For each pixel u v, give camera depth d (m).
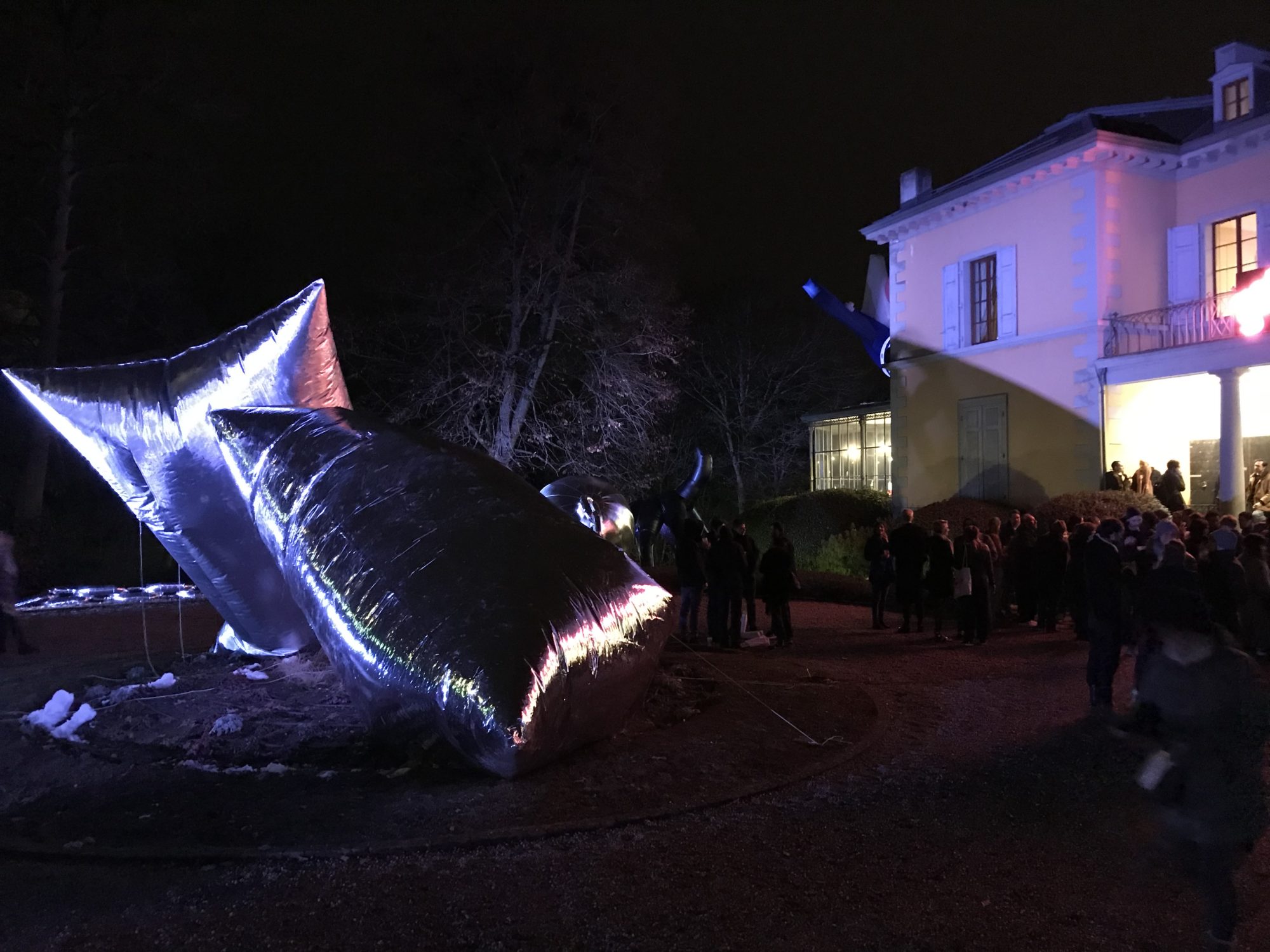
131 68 21.27
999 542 14.03
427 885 4.29
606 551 6.52
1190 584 3.60
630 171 23.02
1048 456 18.25
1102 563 7.57
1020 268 18.88
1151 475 16.84
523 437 24.03
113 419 8.09
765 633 12.82
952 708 7.95
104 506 23.94
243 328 8.23
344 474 6.65
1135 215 17.50
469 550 5.95
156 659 10.39
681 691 8.17
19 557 18.91
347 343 23.44
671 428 34.91
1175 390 17.83
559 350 24.64
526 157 23.03
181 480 8.12
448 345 22.69
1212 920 3.43
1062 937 3.80
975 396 19.97
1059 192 17.98
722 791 5.54
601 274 23.19
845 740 6.77
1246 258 16.67
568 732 5.84
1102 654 7.54
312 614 6.27
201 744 6.48
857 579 18.03
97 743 6.75
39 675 9.89
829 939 3.77
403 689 5.59
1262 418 17.00
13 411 23.42
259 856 4.63
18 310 24.72
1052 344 18.17
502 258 22.64
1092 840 4.85
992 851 4.70
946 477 20.72
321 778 5.84
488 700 5.29
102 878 4.52
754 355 34.78
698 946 3.72
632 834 4.89
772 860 4.57
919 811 5.29
